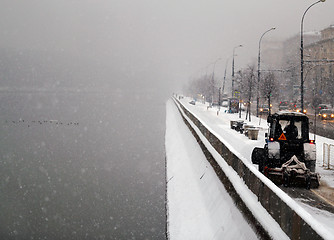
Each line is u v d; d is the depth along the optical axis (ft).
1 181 80.69
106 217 53.36
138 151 115.34
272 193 21.90
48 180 81.25
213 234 28.25
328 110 159.02
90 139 150.00
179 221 34.55
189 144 72.79
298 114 41.73
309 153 41.24
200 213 34.55
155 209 57.16
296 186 39.58
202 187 42.37
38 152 121.80
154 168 87.81
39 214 56.34
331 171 49.65
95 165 96.43
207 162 48.44
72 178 81.97
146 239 44.93
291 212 18.35
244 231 23.99
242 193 27.14
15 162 104.01
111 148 124.36
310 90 257.34
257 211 22.81
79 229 49.78
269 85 188.75
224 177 35.37
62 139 152.15
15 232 49.39
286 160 41.73
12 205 61.62
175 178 52.80
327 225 25.94
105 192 68.39
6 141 146.72
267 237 19.89
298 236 17.13
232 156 36.14
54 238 46.09
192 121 87.15
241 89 224.53
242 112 210.38
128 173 84.07
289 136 41.78
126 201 61.16
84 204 61.41
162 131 162.71
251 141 85.61
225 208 30.53
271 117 44.19
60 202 62.59
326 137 95.25
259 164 45.55
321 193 36.37
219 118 160.56
